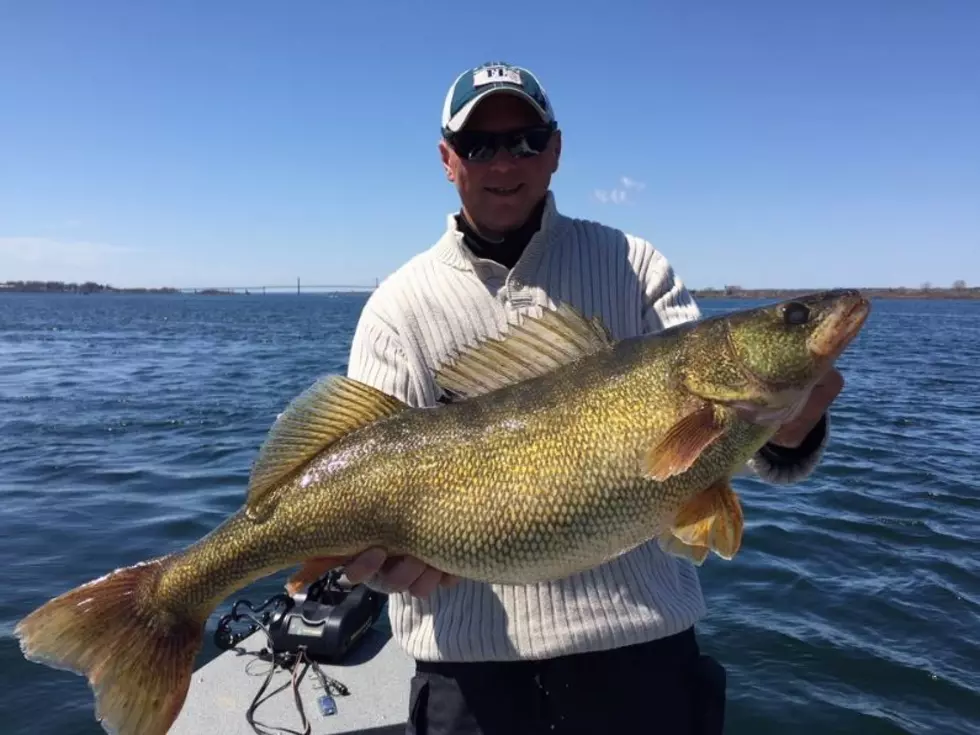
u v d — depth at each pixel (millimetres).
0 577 2250
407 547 899
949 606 2023
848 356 10492
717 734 965
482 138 961
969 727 1511
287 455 952
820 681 1671
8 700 1652
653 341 923
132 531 2668
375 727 1206
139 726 912
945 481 3326
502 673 927
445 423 916
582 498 868
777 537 2557
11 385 6754
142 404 5590
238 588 953
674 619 924
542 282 996
